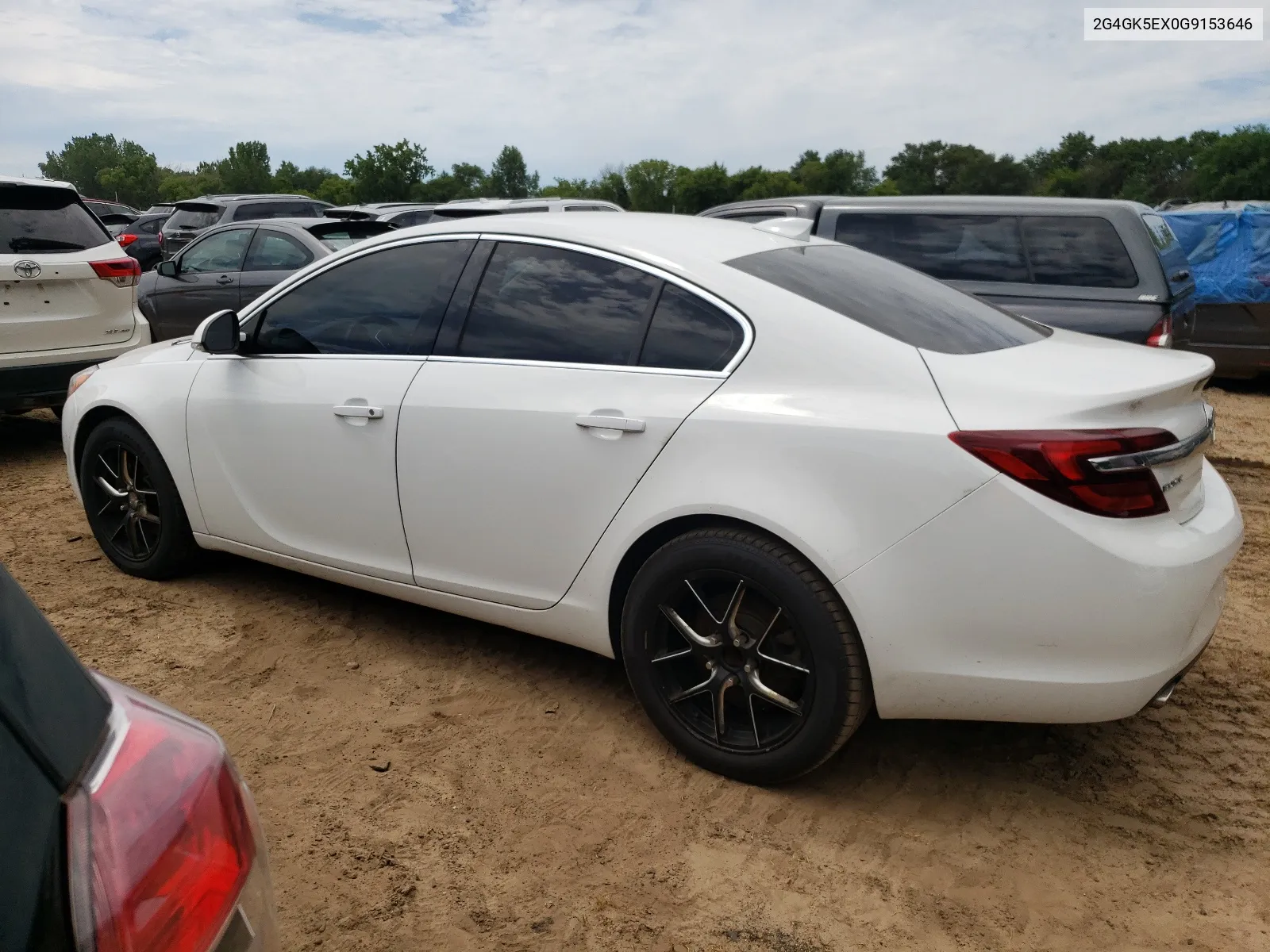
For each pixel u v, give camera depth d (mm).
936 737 3166
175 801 1141
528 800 2793
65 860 984
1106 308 6047
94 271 6477
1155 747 3096
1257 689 3463
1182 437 2490
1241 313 9195
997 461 2359
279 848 2570
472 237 3361
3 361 6086
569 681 3500
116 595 4184
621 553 2883
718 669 2818
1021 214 6406
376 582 3564
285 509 3719
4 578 1143
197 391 3898
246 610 4047
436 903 2385
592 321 3031
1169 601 2357
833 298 2850
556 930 2299
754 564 2627
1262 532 5285
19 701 1042
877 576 2475
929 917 2350
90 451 4309
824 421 2555
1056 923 2328
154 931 1043
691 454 2721
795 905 2387
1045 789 2873
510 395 3066
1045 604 2365
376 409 3344
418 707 3307
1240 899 2402
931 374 2545
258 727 3164
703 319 2855
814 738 2648
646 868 2514
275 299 3764
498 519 3133
